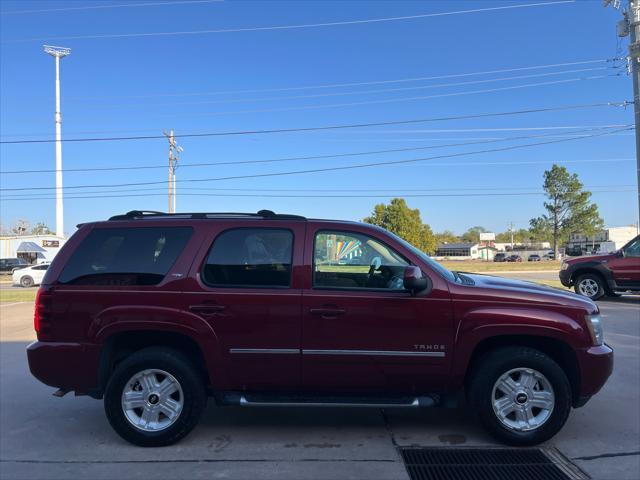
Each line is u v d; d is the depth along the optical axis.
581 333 4.16
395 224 65.31
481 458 4.01
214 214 4.61
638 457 4.02
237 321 4.19
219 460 4.00
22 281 32.28
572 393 4.33
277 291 4.22
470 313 4.14
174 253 4.36
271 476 3.71
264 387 4.27
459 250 124.06
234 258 4.34
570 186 62.69
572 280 13.74
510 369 4.15
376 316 4.16
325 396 4.29
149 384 4.27
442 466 3.87
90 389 4.29
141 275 4.30
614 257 13.13
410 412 5.14
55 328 4.28
